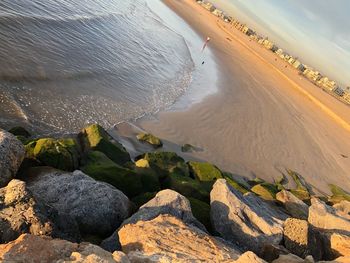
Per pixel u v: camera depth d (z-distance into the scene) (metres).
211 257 9.84
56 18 32.44
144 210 12.23
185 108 30.02
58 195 11.97
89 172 14.80
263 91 48.94
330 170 33.84
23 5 30.86
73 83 24.55
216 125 29.69
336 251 13.95
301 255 13.48
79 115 21.47
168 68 38.31
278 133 35.50
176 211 12.51
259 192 20.39
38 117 19.42
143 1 68.88
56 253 7.54
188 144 24.28
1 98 19.23
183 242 10.23
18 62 22.95
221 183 15.12
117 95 26.31
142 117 25.09
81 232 11.56
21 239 7.50
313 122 46.84
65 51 28.23
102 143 17.73
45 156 14.43
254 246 13.27
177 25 65.38
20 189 9.89
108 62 30.98
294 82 70.25
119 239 10.53
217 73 46.38
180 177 17.38
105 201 12.16
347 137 49.34
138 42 40.94
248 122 34.12
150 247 9.61
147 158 18.34
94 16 39.28
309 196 23.42
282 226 14.12
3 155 11.76
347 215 17.30
